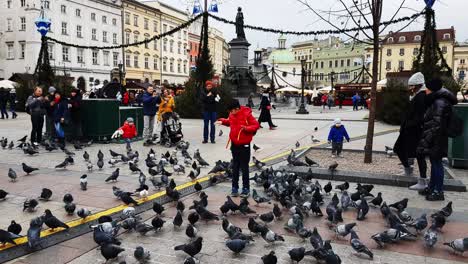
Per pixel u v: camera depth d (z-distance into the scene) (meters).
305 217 6.38
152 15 77.25
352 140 15.60
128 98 28.00
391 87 23.03
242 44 33.66
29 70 55.00
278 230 5.79
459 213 6.58
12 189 7.72
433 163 7.32
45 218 5.35
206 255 4.90
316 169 9.29
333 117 28.45
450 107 7.19
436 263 4.73
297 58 108.56
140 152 12.55
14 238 4.88
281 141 15.08
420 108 8.16
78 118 14.20
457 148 10.09
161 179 7.82
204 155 11.86
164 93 15.26
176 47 87.31
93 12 62.75
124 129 14.62
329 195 7.69
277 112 36.94
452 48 94.19
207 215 5.96
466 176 9.30
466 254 4.97
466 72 99.50
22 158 11.16
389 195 7.69
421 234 5.65
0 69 56.66
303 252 4.57
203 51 20.42
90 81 62.38
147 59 76.75
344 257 4.87
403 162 8.72
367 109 44.50
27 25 54.44
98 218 5.93
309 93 63.59
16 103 32.75
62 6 56.72
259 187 8.30
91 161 10.73
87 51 61.72
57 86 21.50
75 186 7.99
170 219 6.19
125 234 5.55
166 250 5.02
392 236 5.12
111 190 7.71
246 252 5.00
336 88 60.50
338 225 5.74
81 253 4.89
